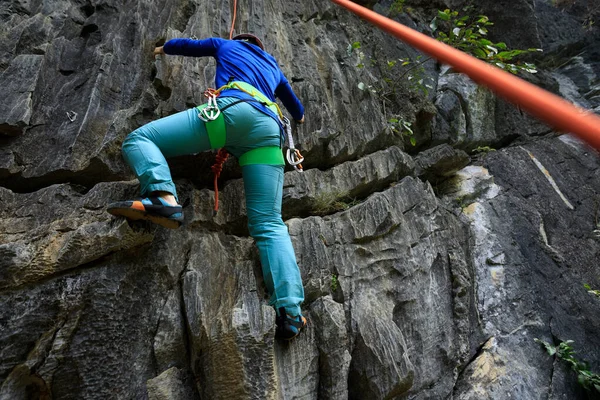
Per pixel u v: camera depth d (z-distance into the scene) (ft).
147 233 7.45
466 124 14.70
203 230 8.63
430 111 13.12
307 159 10.59
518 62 18.45
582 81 20.10
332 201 10.32
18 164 8.09
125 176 8.55
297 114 9.74
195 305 7.72
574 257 13.12
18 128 8.05
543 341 11.15
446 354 10.11
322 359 8.21
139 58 9.69
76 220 7.54
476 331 10.91
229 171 9.47
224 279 8.36
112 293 7.26
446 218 11.87
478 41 12.61
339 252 9.56
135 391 7.32
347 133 11.21
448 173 13.20
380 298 9.65
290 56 11.67
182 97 9.41
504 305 11.37
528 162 14.76
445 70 15.14
